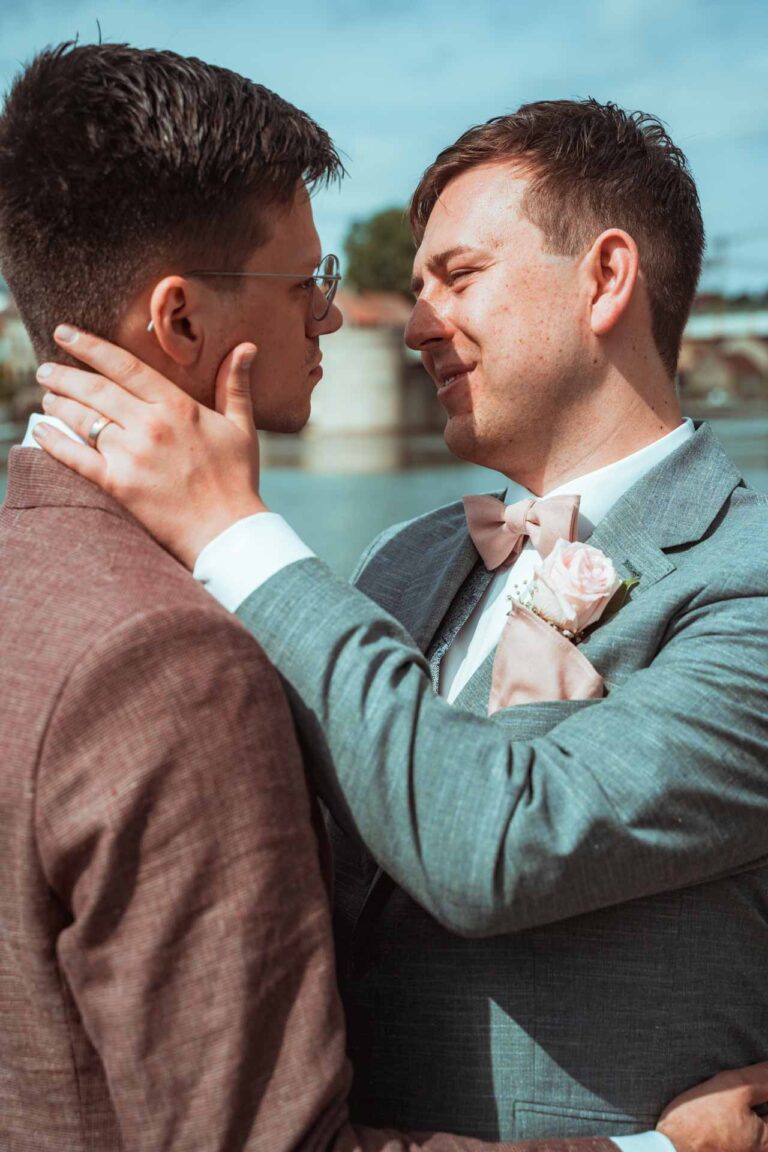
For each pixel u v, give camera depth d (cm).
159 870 94
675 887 117
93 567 105
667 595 131
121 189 113
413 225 163
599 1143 114
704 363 4344
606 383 149
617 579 132
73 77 113
